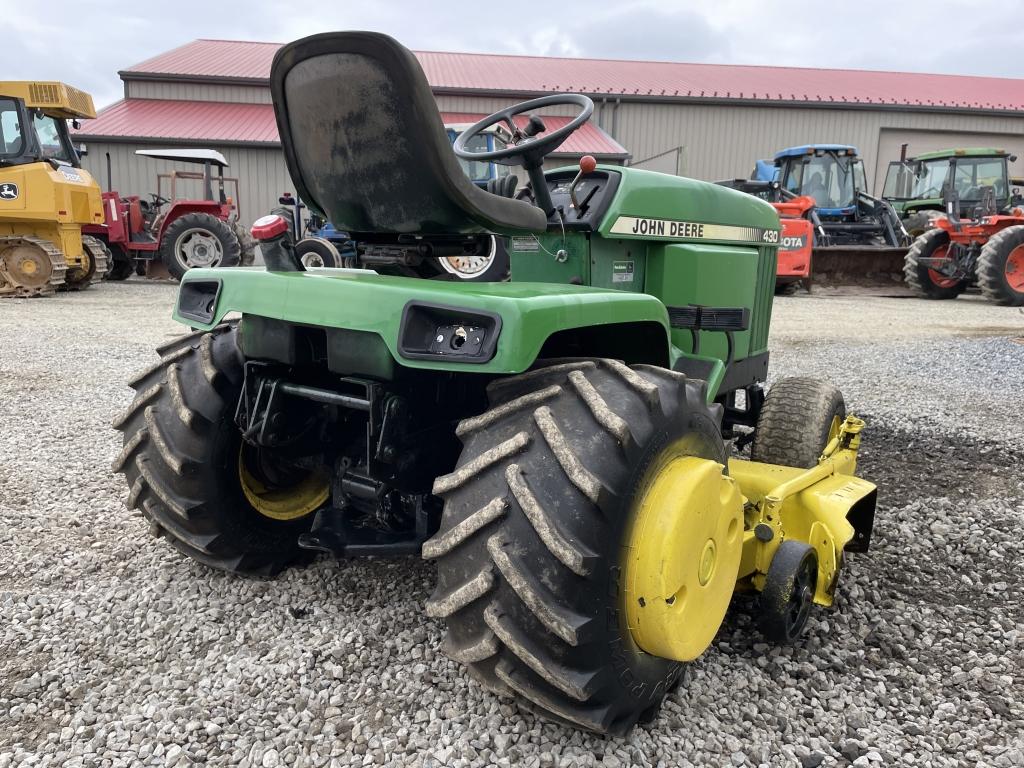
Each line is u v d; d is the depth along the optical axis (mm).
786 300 12477
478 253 2215
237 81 21406
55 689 1961
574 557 1464
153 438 2221
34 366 6203
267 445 2098
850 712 1939
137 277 14656
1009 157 15492
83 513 3123
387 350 1752
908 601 2564
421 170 1800
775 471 2523
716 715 1918
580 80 23594
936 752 1804
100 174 18812
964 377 6262
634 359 2152
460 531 1538
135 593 2451
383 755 1720
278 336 1972
